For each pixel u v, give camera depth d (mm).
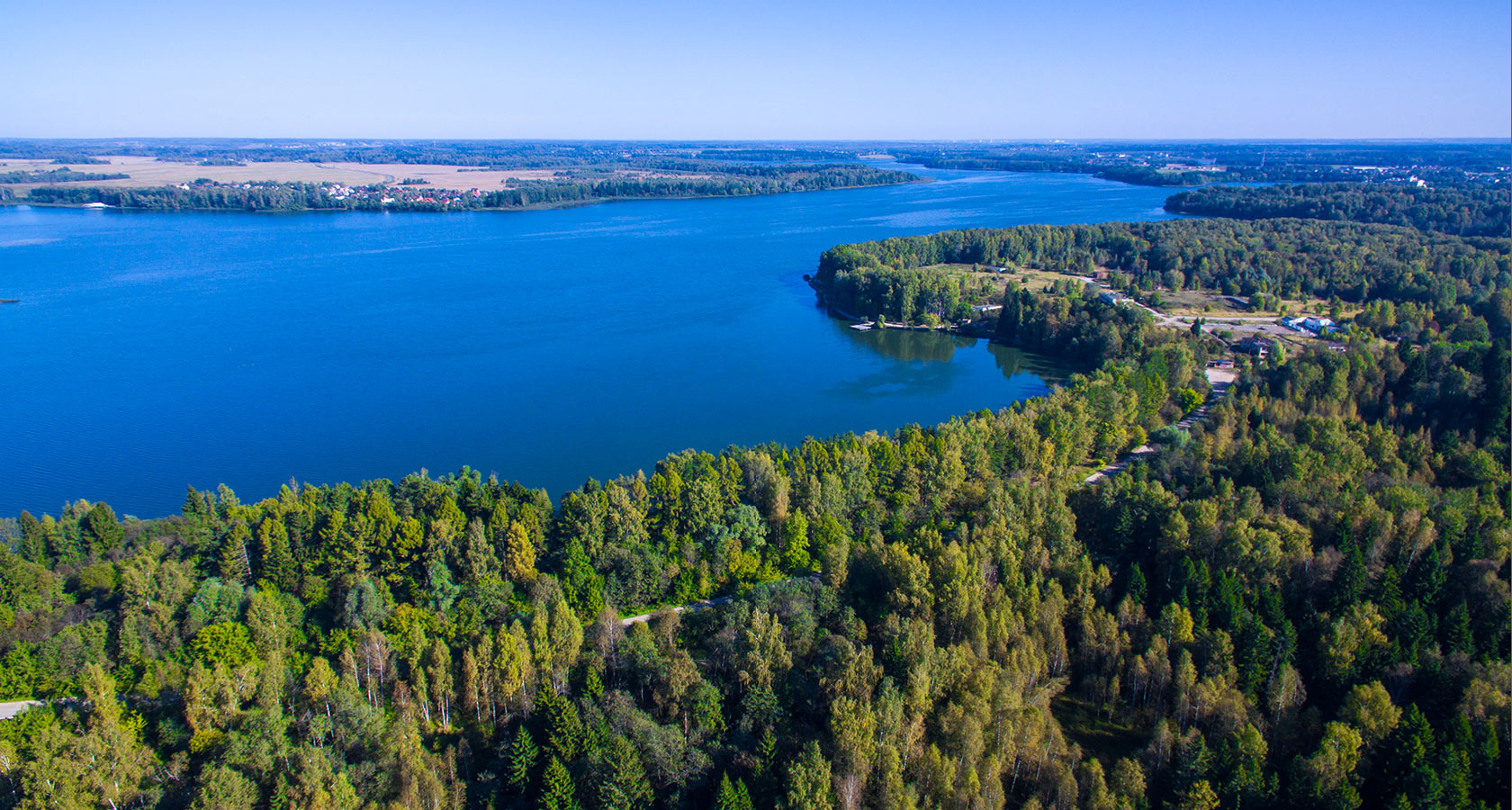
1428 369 196375
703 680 97000
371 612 113312
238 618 113688
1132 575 113750
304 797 80312
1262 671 99375
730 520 133500
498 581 120125
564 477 190750
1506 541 114562
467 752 91250
